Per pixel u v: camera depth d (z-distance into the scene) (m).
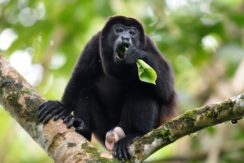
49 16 14.02
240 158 12.44
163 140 6.71
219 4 13.70
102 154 6.49
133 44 9.48
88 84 9.83
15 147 14.34
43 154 14.77
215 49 13.55
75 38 14.55
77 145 6.63
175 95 9.90
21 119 7.29
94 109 9.71
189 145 13.16
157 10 13.08
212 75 13.70
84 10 14.20
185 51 13.18
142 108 8.98
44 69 13.30
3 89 7.48
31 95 7.42
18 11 14.05
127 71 9.19
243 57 12.87
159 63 9.34
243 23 13.34
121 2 13.16
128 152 6.68
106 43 9.59
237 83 13.08
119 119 9.99
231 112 6.67
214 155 12.03
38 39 13.88
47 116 7.20
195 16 13.36
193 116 6.73
